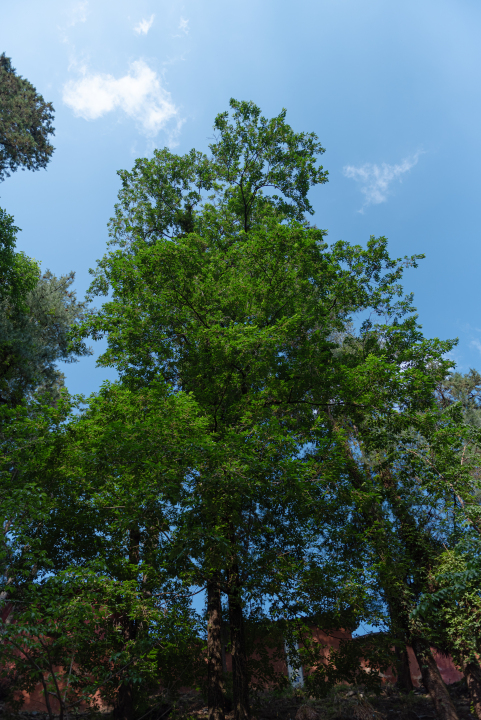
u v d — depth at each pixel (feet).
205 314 46.96
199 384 47.62
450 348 47.57
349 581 37.58
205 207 69.15
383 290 54.95
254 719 36.17
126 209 73.92
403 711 43.52
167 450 34.81
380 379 43.98
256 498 40.04
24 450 38.14
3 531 28.58
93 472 38.52
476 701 39.88
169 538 37.81
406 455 47.55
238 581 37.55
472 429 44.78
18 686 41.81
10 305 67.67
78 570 29.17
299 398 47.62
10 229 62.23
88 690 27.35
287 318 47.01
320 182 70.49
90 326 50.65
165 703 44.09
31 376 65.05
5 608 33.96
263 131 69.10
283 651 44.50
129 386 50.26
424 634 40.86
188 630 36.81
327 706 45.01
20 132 72.79
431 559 43.75
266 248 49.14
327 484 41.88
